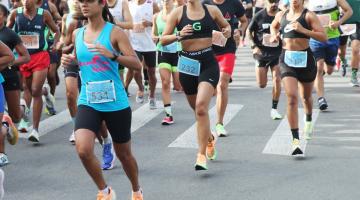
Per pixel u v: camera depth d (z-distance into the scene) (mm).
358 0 18703
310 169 11039
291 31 11641
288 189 9945
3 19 11078
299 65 11594
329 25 16078
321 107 15852
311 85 12180
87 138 8133
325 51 16406
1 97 10062
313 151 12250
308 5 17109
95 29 8289
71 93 12469
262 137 13438
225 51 13344
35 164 11656
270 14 14969
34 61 13008
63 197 9742
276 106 15367
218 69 10781
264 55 15234
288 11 11945
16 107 12406
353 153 12078
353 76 19844
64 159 11992
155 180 10508
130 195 9742
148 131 14266
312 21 11570
